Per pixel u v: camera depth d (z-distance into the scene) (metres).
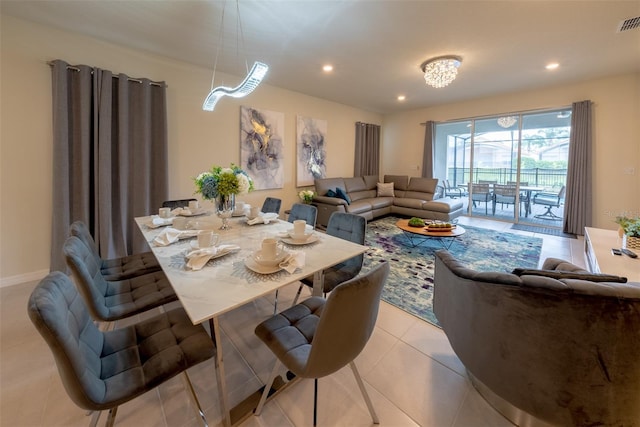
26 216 2.59
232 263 1.32
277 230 1.94
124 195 2.98
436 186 5.62
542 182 5.02
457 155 6.05
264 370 1.55
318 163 5.38
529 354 1.06
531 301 1.01
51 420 1.23
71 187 2.72
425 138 6.07
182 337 1.17
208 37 2.78
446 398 1.37
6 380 1.45
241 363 1.61
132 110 3.04
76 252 1.30
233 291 1.04
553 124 4.77
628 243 2.30
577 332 0.96
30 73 2.51
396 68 3.65
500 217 5.50
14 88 2.46
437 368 1.57
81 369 0.81
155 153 3.25
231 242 1.65
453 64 3.29
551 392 1.05
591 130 4.15
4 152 2.46
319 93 4.96
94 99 2.74
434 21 2.49
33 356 1.64
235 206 2.46
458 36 2.76
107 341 1.14
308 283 1.74
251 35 2.73
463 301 1.27
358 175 6.27
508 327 1.09
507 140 5.26
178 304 2.32
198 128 3.65
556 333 0.99
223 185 1.90
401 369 1.56
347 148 6.03
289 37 2.78
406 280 2.73
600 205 4.21
